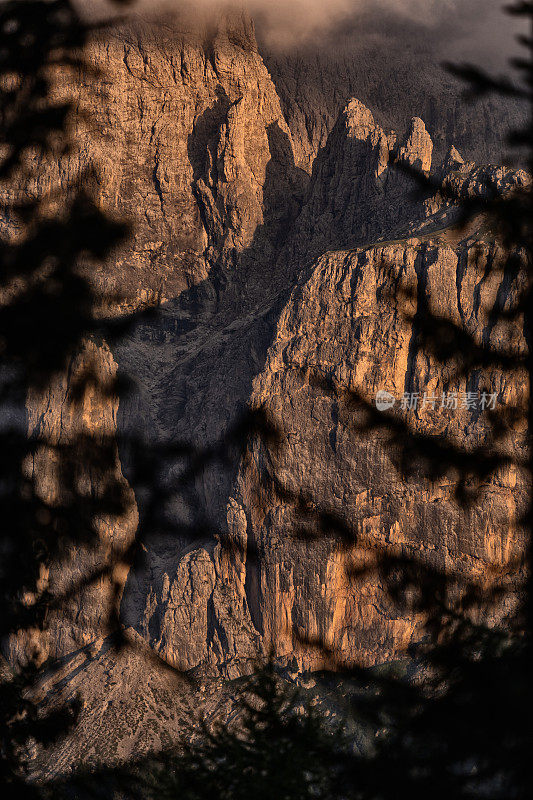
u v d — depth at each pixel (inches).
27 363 703.1
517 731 434.3
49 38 660.7
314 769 679.1
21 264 687.1
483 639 466.0
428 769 452.4
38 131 670.5
